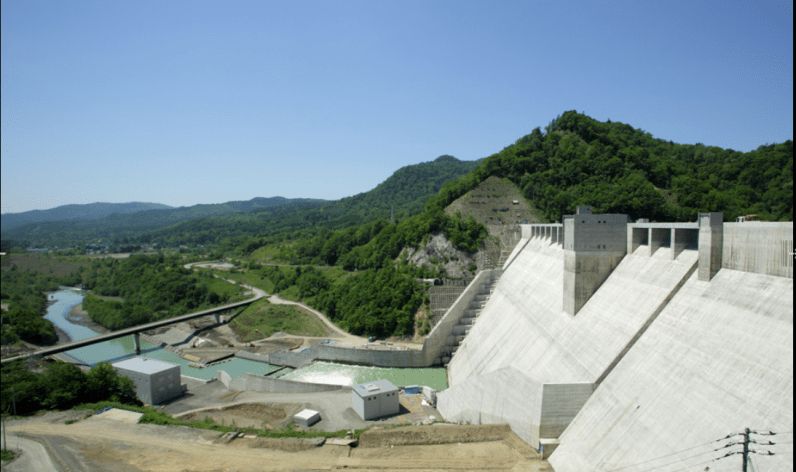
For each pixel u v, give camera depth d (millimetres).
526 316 76188
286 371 101438
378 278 129500
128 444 54625
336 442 53188
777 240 36875
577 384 47125
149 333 146000
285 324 135500
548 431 47250
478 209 145250
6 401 63875
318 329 127875
